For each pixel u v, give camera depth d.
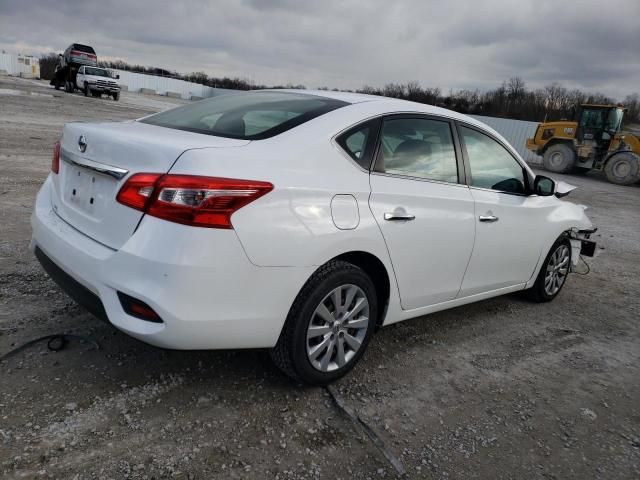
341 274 2.67
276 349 2.64
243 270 2.29
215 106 3.26
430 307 3.42
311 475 2.21
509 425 2.76
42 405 2.40
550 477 2.40
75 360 2.79
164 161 2.24
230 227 2.23
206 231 2.19
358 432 2.53
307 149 2.60
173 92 56.91
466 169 3.50
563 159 19.50
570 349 3.83
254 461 2.24
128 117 19.03
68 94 29.73
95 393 2.54
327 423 2.56
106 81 30.05
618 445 2.71
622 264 6.63
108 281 2.28
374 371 3.12
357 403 2.77
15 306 3.31
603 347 3.94
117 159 2.38
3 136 10.66
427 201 3.10
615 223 9.84
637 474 2.49
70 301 3.46
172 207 2.17
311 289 2.57
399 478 2.26
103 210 2.41
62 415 2.36
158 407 2.50
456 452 2.48
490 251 3.69
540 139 20.52
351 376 3.03
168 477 2.09
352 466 2.29
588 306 4.86
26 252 4.29
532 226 4.11
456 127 3.50
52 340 2.94
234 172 2.28
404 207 2.95
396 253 2.93
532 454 2.54
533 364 3.51
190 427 2.39
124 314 2.26
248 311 2.36
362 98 3.21
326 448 2.38
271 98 3.26
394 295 3.05
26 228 4.92
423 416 2.74
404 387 2.99
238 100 3.32
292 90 3.47
